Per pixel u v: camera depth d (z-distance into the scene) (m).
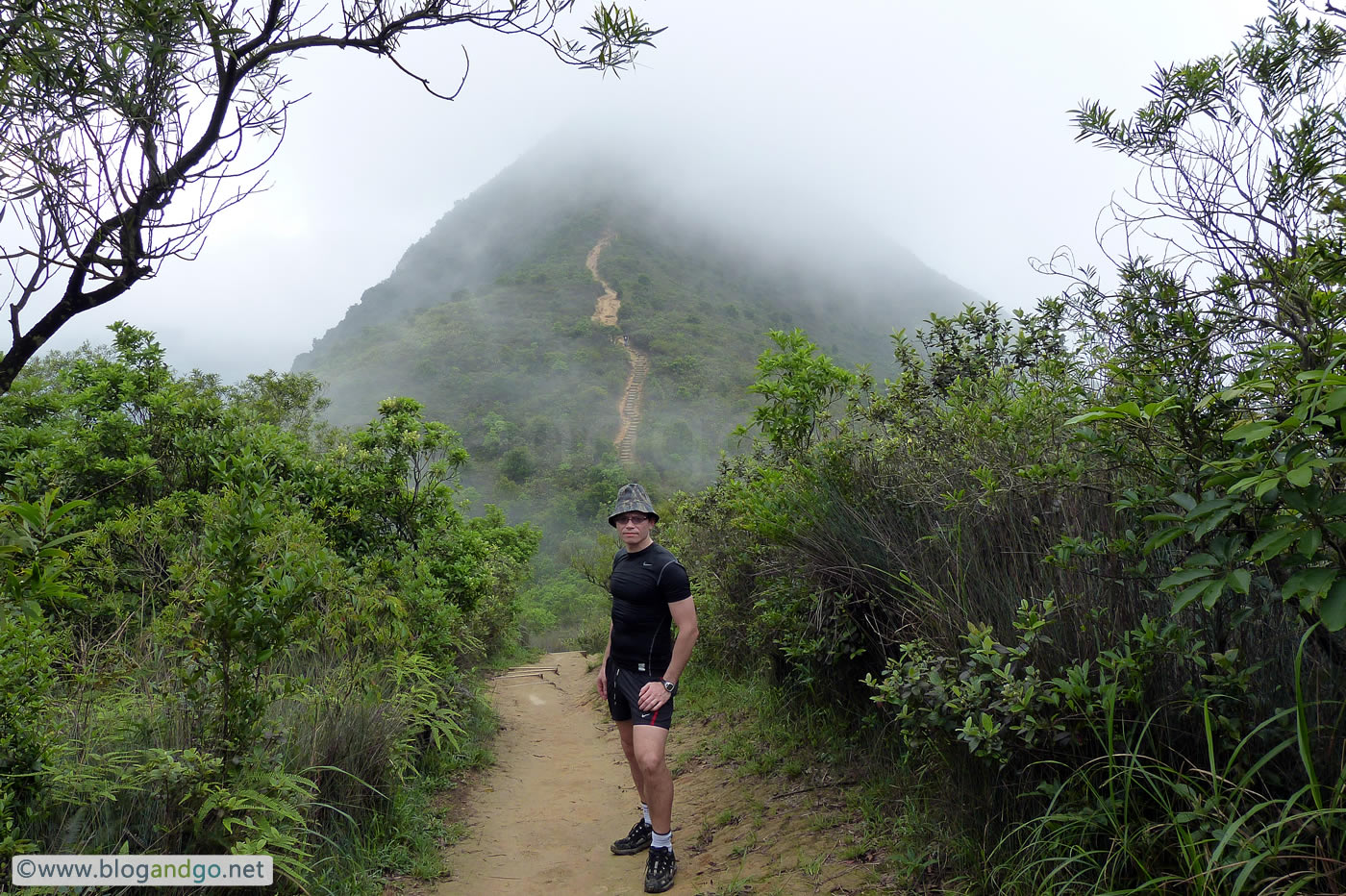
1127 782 2.21
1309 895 1.85
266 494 3.72
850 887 2.95
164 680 3.65
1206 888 1.95
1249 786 2.16
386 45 2.17
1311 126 2.45
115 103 1.78
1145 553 2.19
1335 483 1.97
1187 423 2.08
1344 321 1.92
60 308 1.81
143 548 4.78
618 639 3.87
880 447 4.41
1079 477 2.66
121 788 2.92
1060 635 2.68
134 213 1.82
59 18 1.70
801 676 4.99
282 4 2.03
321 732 3.96
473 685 8.29
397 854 3.91
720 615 6.88
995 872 2.55
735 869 3.46
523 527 23.92
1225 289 2.29
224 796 2.83
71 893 2.44
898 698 2.98
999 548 3.11
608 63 2.25
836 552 4.09
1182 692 2.29
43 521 1.96
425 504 7.07
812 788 4.11
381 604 5.07
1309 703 2.02
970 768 2.92
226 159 1.97
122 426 5.67
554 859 4.12
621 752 6.86
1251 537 1.97
